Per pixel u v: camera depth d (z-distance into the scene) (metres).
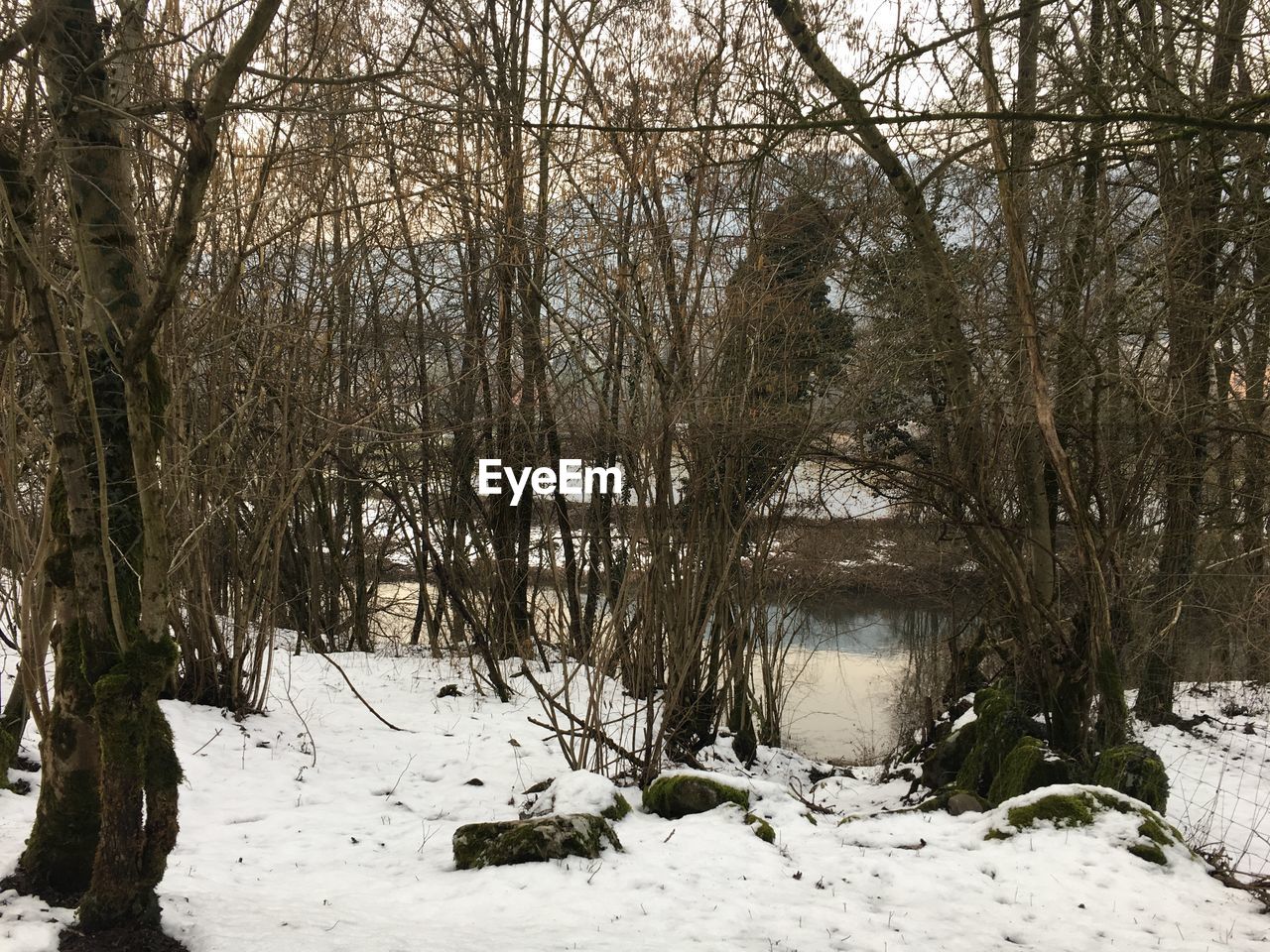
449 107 4.33
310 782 7.78
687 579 7.98
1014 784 7.20
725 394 8.32
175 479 7.56
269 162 7.39
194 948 3.90
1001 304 8.39
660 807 6.91
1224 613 10.91
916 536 12.86
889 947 4.48
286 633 16.41
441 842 6.36
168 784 3.98
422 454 13.48
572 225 9.52
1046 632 7.78
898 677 17.27
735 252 9.20
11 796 5.70
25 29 3.60
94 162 4.08
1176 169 7.88
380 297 14.15
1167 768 9.27
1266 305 8.46
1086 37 7.37
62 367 3.89
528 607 13.21
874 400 8.57
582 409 8.94
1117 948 4.55
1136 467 7.73
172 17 7.10
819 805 8.59
